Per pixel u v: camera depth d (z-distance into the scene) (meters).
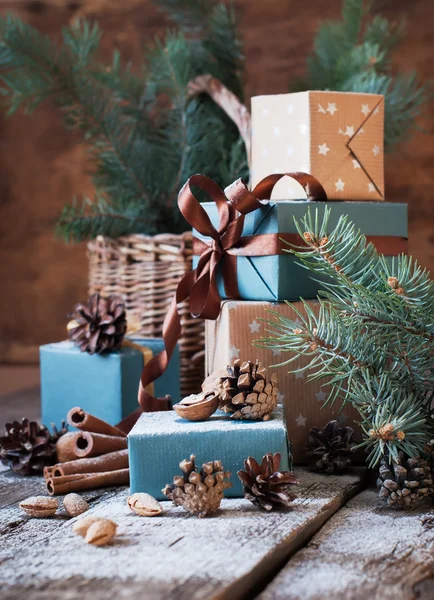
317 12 2.32
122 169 1.64
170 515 1.03
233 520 1.00
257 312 1.17
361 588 0.88
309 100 1.23
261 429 1.07
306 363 1.19
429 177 2.28
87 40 1.67
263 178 1.24
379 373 1.10
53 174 2.48
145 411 1.25
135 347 1.34
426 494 1.05
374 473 1.17
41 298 2.51
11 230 2.52
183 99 1.62
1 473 1.24
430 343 1.07
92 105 1.63
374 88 1.58
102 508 1.07
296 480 1.03
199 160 1.64
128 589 0.87
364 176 1.26
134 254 1.54
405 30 2.07
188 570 0.90
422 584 0.89
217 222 1.24
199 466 1.06
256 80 2.37
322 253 1.06
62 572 0.90
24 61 1.60
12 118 2.49
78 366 1.32
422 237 2.30
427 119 2.26
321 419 1.20
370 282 1.10
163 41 2.37
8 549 0.96
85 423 1.22
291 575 0.90
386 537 0.98
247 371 1.09
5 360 2.53
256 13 2.35
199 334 1.51
